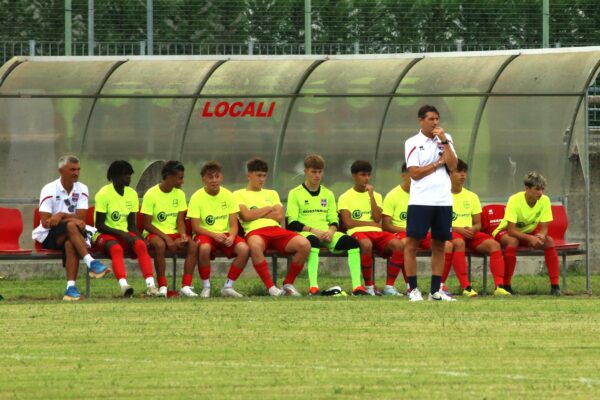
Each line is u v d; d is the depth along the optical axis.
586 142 54.34
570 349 32.12
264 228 51.06
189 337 34.84
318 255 51.28
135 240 49.66
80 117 64.06
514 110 61.44
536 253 52.72
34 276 63.94
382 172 63.75
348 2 68.81
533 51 59.81
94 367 29.69
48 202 49.44
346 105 63.78
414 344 33.16
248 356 31.27
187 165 64.50
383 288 53.62
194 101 64.19
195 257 50.22
